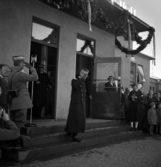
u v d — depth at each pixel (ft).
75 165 13.09
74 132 16.55
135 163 14.33
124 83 41.16
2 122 11.26
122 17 25.57
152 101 29.94
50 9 23.61
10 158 13.64
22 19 20.81
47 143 15.99
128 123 26.81
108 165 13.57
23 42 20.80
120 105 26.58
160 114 28.78
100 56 30.35
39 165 12.64
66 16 25.46
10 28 19.83
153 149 18.79
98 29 30.07
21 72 15.20
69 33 25.79
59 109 24.27
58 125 18.47
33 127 16.42
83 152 16.19
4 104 13.82
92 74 29.60
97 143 19.10
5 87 14.15
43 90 23.98
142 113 29.25
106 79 27.66
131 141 21.93
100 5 23.93
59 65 24.49
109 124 24.35
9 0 19.80
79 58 30.96
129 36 27.40
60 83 24.53
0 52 19.06
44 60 28.68
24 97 14.97
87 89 28.40
